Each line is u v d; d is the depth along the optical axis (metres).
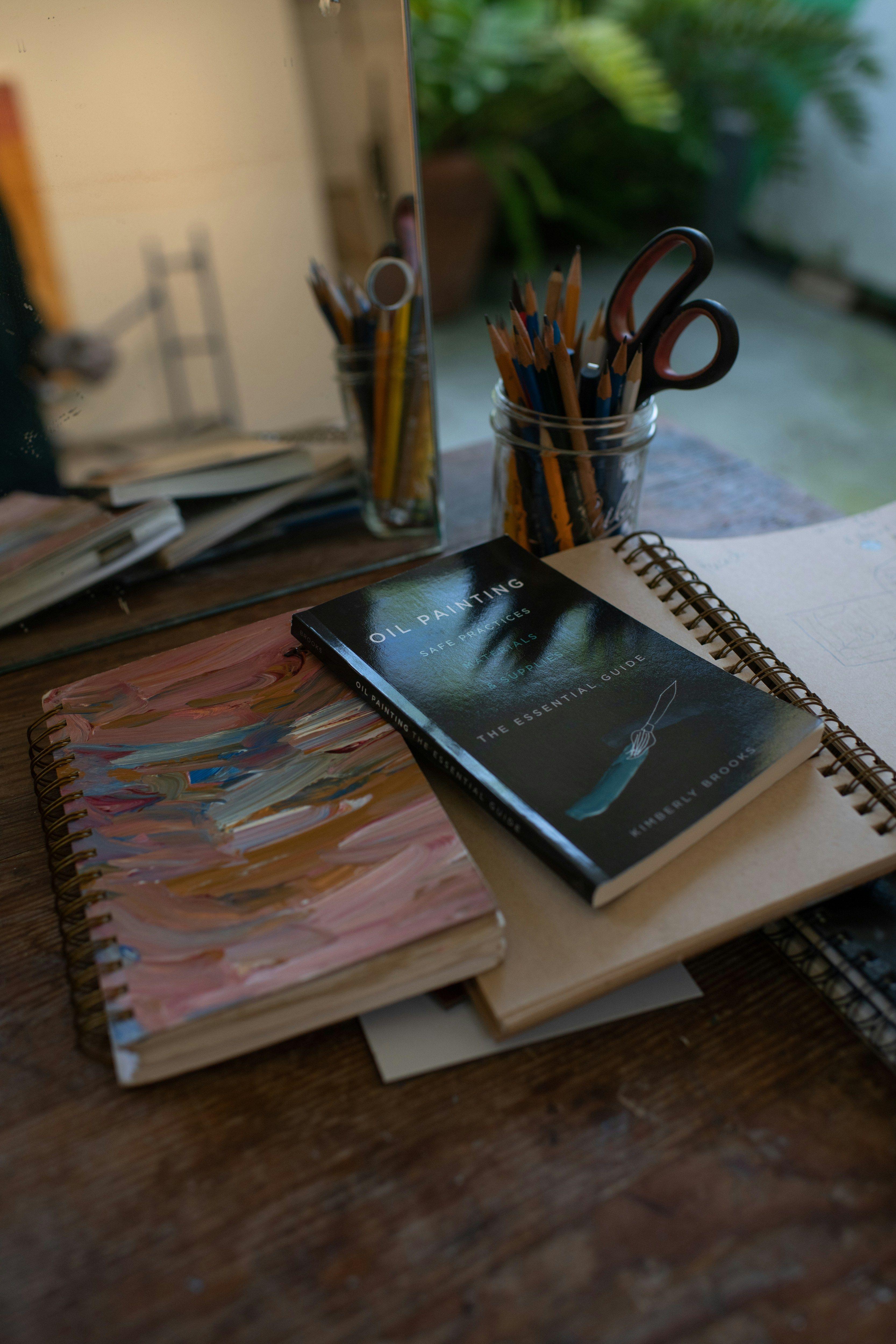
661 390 0.57
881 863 0.41
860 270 2.66
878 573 0.60
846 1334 0.31
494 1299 0.32
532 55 2.35
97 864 0.41
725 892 0.40
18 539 0.62
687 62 2.54
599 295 2.66
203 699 0.50
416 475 0.70
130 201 0.61
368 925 0.37
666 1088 0.38
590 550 0.61
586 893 0.38
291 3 0.57
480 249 2.55
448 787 0.46
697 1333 0.31
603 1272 0.33
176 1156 0.36
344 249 0.65
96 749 0.47
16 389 0.60
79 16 0.55
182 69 0.58
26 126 0.56
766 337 2.52
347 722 0.48
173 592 0.68
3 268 0.58
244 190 0.63
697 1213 0.34
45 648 0.63
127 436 0.66
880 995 0.40
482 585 0.55
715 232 2.97
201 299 0.64
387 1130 0.37
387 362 0.66
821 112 2.63
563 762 0.43
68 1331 0.31
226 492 0.69
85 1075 0.39
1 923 0.44
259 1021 0.36
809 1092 0.38
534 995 0.37
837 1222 0.34
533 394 0.57
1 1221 0.34
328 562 0.71
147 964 0.37
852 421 2.15
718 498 0.77
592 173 2.84
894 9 2.33
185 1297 0.32
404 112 0.59
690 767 0.43
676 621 0.55
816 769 0.45
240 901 0.39
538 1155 0.36
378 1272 0.33
